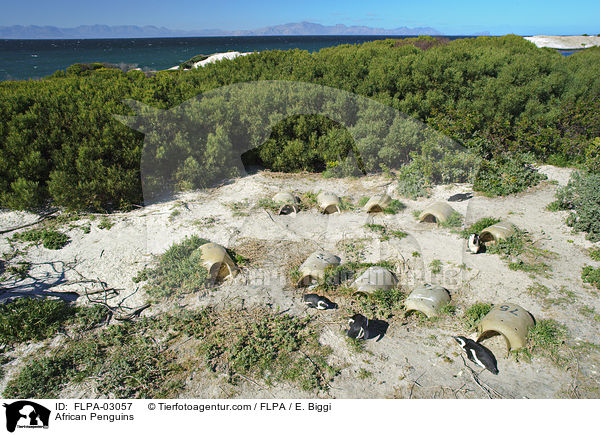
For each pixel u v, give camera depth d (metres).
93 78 9.66
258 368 3.98
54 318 4.75
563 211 7.21
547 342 4.16
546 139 9.87
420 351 4.17
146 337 4.46
